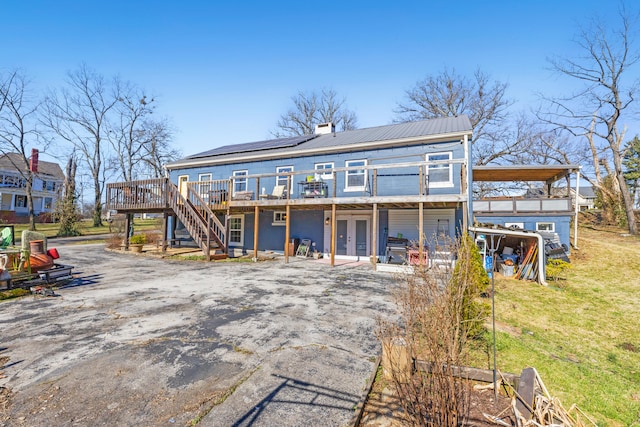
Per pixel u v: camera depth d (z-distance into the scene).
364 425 2.64
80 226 27.03
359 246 13.30
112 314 5.51
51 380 3.26
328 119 35.28
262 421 2.65
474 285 4.39
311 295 7.03
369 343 4.37
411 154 12.23
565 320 6.84
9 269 7.38
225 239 13.12
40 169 37.56
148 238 18.69
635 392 3.96
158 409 2.79
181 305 6.11
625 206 18.22
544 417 2.55
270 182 15.27
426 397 2.46
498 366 3.99
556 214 14.80
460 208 11.59
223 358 3.83
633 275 10.87
